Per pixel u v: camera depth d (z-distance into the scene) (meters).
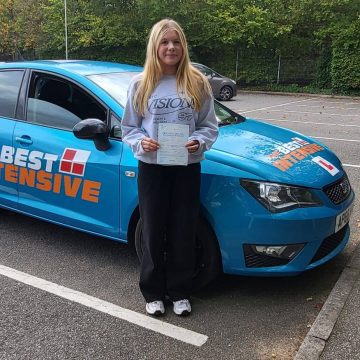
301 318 3.30
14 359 2.88
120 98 3.94
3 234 4.80
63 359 2.88
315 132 10.83
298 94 22.50
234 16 23.97
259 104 18.19
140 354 2.92
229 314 3.36
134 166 3.57
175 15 24.02
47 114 4.26
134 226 3.77
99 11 25.89
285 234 3.24
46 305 3.48
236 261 3.35
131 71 4.50
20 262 4.18
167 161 2.94
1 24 29.53
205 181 3.34
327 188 3.48
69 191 4.01
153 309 3.32
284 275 3.35
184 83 2.93
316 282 3.79
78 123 3.65
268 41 23.42
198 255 3.49
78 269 4.05
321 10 21.72
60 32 27.25
